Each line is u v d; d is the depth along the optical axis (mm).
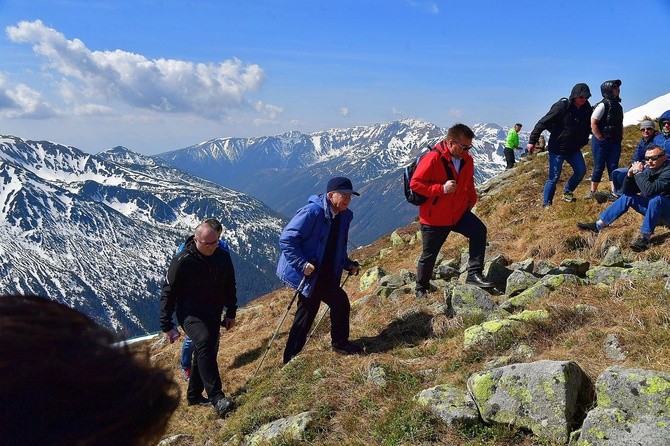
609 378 4590
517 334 6344
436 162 8102
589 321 6297
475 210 16234
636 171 9141
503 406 4922
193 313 8164
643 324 5879
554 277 7762
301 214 7727
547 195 12539
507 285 8469
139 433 925
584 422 4281
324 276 7914
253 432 6523
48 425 795
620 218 10500
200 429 7645
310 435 5762
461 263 11008
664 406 4160
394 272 13391
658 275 7191
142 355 985
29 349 814
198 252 7996
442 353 6844
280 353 10109
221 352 11852
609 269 7867
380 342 8039
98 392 854
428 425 5164
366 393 6250
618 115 11672
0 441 771
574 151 12047
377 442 5355
